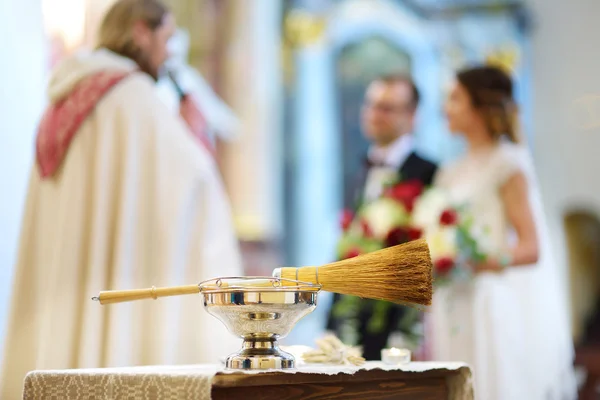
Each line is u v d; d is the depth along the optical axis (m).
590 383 6.50
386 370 2.06
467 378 2.22
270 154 11.00
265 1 11.12
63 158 3.37
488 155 4.27
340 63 11.34
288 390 1.88
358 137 11.26
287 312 1.97
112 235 3.36
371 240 3.92
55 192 3.38
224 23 10.96
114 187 3.39
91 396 1.96
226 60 10.95
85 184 3.36
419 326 3.91
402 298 2.00
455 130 4.41
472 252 3.81
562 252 10.03
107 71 3.50
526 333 4.20
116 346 3.23
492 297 3.94
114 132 3.41
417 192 3.96
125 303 3.29
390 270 1.99
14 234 3.71
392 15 11.16
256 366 1.94
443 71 11.01
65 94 3.44
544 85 10.99
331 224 11.07
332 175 11.20
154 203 3.44
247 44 10.94
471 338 3.89
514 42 10.91
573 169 10.79
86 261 3.30
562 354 4.32
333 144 11.23
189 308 3.46
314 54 11.28
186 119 4.31
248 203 10.88
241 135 10.91
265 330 2.00
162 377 1.82
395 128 5.20
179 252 3.45
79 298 3.26
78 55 3.55
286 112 11.25
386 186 4.14
